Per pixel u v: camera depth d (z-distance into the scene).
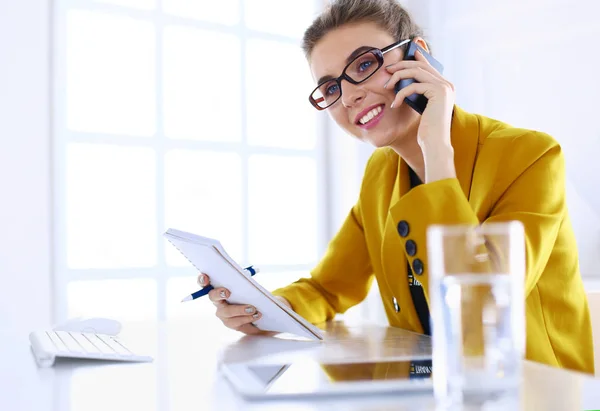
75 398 0.63
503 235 0.56
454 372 0.58
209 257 0.96
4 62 1.97
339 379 0.67
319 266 1.44
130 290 2.26
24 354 0.91
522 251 0.56
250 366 0.76
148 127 2.33
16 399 0.63
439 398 0.58
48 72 2.08
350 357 0.82
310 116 2.66
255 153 2.52
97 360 0.84
